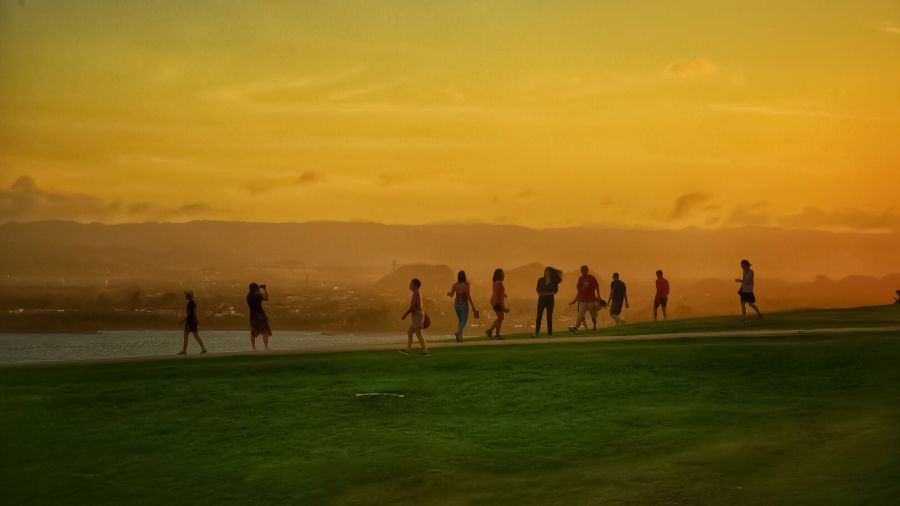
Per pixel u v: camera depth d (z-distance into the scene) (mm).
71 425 18922
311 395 21297
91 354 121750
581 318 36625
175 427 18516
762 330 32344
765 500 12117
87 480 14984
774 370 22984
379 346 31609
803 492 12320
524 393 20938
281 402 20578
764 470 13609
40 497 14180
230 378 23969
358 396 20922
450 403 20109
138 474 15203
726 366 23703
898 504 11477
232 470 15117
